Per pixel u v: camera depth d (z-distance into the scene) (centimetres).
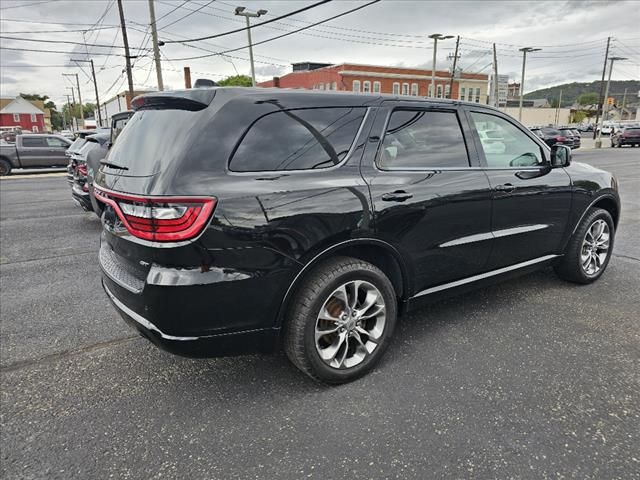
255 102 242
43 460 215
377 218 266
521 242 360
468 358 299
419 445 220
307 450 219
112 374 291
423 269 302
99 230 728
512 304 386
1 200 1060
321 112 262
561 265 418
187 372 291
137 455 218
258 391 269
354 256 281
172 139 231
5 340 339
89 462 213
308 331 254
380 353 288
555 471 202
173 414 249
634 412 241
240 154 232
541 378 274
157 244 217
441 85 5031
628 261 504
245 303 232
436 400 255
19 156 1744
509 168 346
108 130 841
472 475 201
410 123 296
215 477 203
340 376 270
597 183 412
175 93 252
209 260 219
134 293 232
